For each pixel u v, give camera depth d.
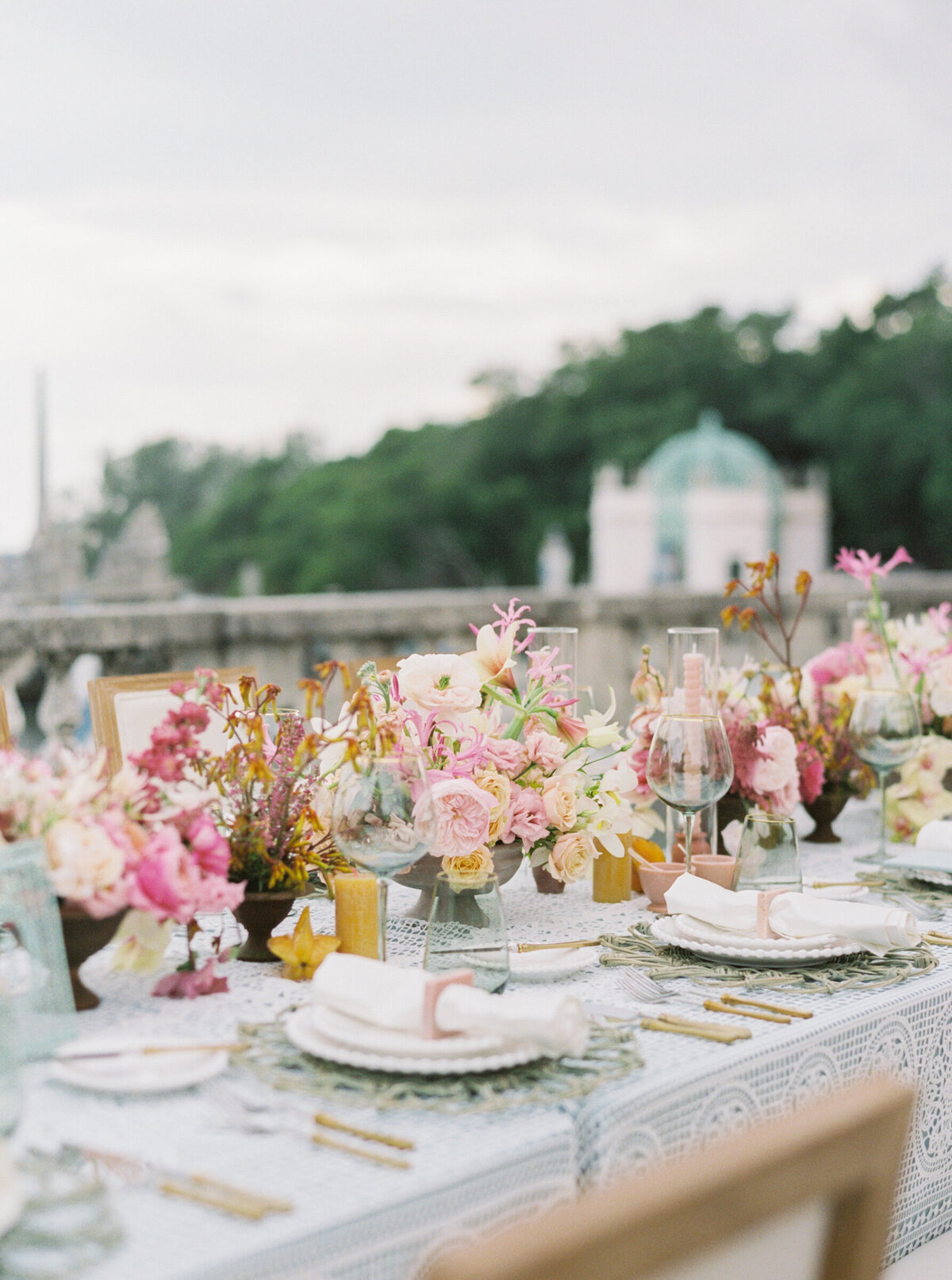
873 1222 0.70
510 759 1.65
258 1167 0.94
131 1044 1.13
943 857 1.91
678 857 1.86
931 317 37.94
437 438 44.00
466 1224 0.94
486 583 41.78
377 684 1.67
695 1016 1.29
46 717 4.85
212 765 1.43
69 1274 0.79
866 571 2.34
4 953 1.16
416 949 1.54
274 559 43.53
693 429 39.84
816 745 2.21
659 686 1.98
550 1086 1.08
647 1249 0.61
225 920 1.70
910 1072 1.38
